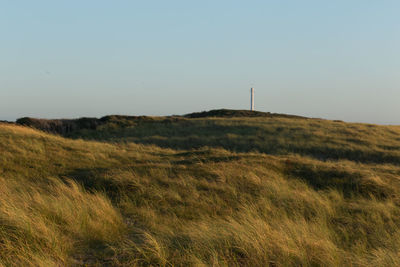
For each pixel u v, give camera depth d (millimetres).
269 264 5641
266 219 8648
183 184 12234
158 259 5762
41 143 18859
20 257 5371
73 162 16344
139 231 7695
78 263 5832
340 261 5871
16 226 6391
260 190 11836
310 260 5750
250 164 15367
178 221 8656
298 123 40594
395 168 17062
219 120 43500
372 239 7730
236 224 6957
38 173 14055
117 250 6316
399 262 5684
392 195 12109
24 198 8492
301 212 9844
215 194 11414
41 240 6148
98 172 13625
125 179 12352
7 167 14219
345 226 8883
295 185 13086
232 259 5809
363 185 12984
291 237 6578
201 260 5547
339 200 11352
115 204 10398
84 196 9648
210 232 6723
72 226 7109
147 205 10062
